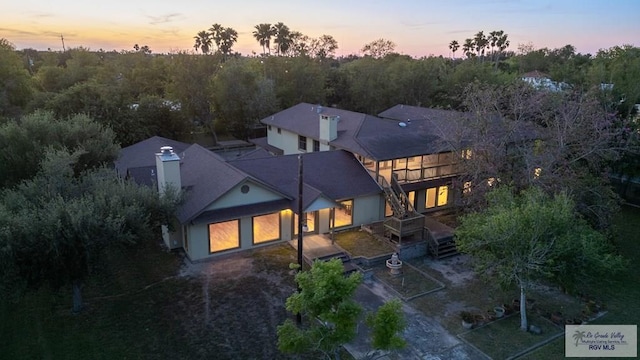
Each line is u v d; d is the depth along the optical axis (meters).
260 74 56.19
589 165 26.11
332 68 70.69
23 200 16.69
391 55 71.62
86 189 18.61
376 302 18.86
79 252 15.61
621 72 37.88
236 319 17.23
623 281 21.30
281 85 57.78
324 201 23.14
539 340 16.42
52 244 14.48
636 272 22.33
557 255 15.23
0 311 17.67
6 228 13.92
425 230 24.11
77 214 14.91
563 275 15.73
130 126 42.28
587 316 17.94
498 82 55.78
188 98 51.47
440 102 60.28
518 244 15.41
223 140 54.31
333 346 10.84
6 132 24.19
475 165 24.28
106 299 18.56
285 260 22.23
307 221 24.83
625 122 26.52
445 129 26.55
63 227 14.88
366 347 15.81
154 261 21.95
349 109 62.62
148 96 47.59
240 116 53.41
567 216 15.52
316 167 27.17
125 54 72.31
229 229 22.44
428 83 58.31
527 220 15.35
